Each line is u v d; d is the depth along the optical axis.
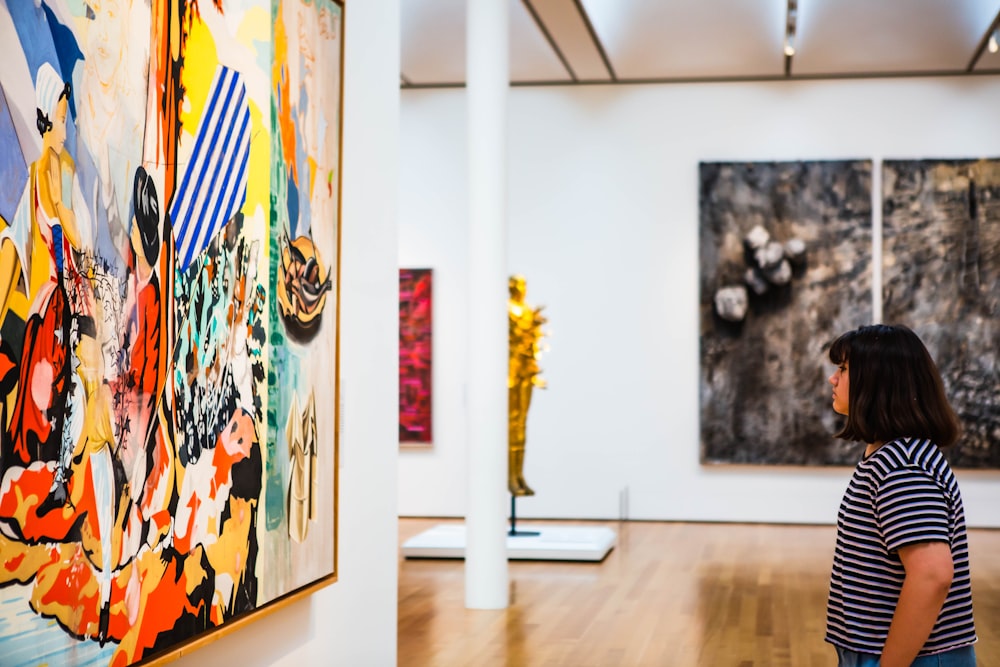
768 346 15.50
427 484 16.22
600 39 14.03
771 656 7.55
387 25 4.85
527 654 7.67
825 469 15.42
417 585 10.62
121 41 2.76
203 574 3.17
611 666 7.31
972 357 15.09
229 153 3.31
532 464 16.00
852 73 15.41
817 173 15.48
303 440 3.88
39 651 2.45
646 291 15.86
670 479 15.74
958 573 3.11
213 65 3.22
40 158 2.44
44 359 2.46
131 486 2.80
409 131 16.39
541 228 16.09
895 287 15.29
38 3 2.45
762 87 15.72
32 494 2.42
